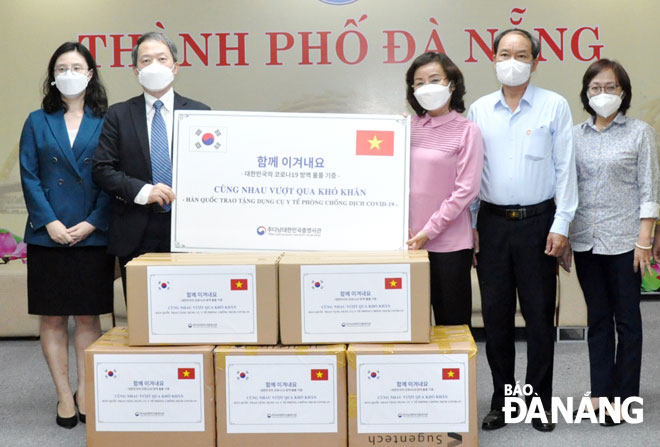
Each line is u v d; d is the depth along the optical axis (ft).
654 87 18.38
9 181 18.75
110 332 8.81
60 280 9.77
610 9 18.22
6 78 18.60
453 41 18.39
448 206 8.69
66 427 9.94
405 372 7.81
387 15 18.38
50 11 18.45
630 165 9.36
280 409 7.93
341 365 7.84
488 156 9.18
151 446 8.07
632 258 9.49
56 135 9.63
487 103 9.29
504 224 9.18
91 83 9.86
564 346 14.05
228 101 18.66
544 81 18.48
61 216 9.70
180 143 8.57
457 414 7.84
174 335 7.98
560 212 8.98
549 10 18.28
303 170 8.48
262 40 18.51
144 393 8.00
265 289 7.87
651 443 9.01
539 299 9.21
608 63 9.37
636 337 9.61
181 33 18.49
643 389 11.19
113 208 9.26
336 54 18.52
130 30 18.44
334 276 7.84
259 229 8.54
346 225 8.49
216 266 7.87
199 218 8.58
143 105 9.26
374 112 18.66
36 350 14.23
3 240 18.62
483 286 9.48
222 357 7.88
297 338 7.91
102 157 9.12
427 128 8.97
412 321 7.87
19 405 10.95
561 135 9.02
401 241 8.48
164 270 7.89
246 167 8.52
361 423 7.89
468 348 7.78
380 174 8.45
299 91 18.65
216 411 7.98
